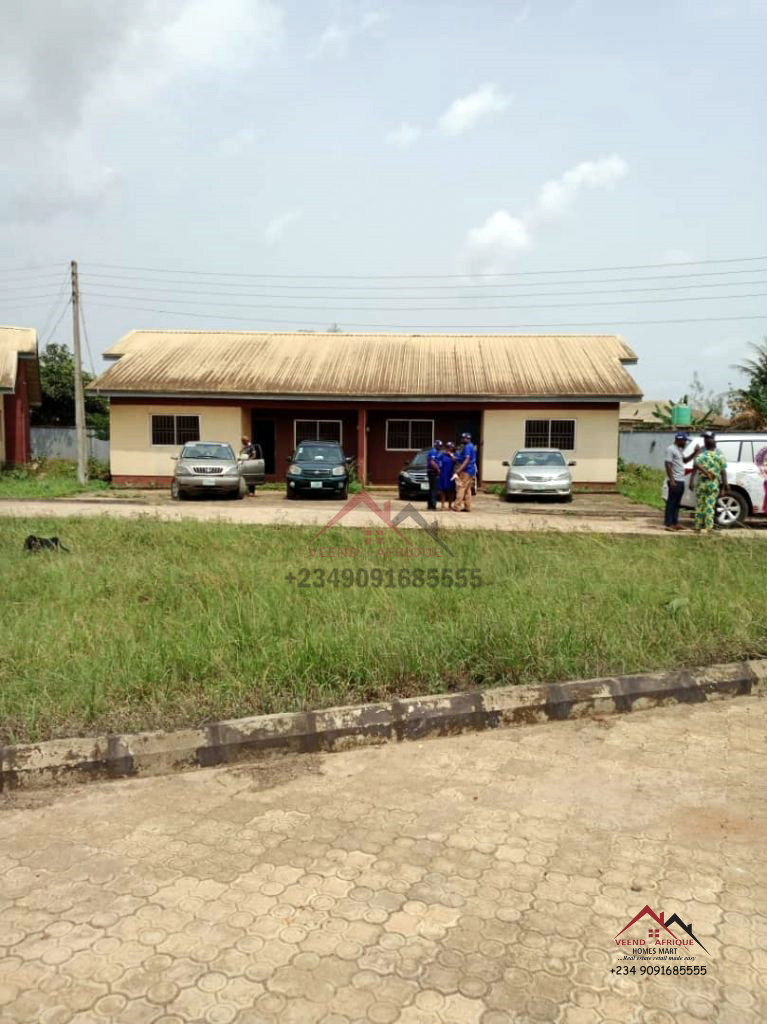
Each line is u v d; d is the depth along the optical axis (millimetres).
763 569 8219
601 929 2656
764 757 4105
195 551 9234
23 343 27219
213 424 23703
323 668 4758
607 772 3916
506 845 3201
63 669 4590
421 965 2473
